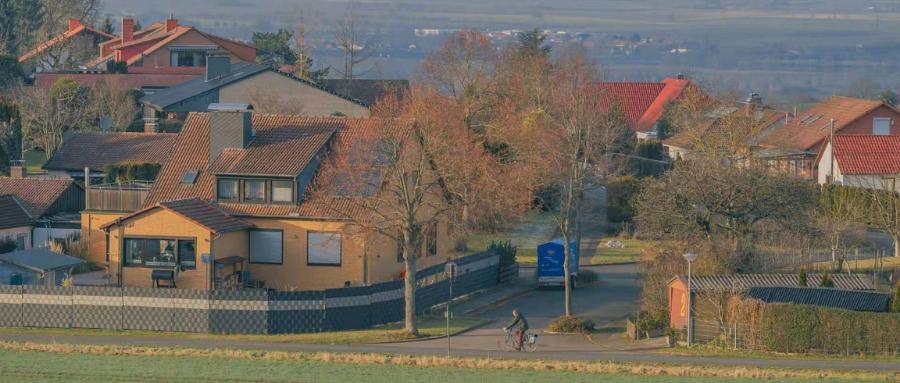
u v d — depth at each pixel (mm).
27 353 157000
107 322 177625
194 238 192875
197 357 155750
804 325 163875
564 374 146375
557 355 163125
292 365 150125
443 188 192125
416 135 185500
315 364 151125
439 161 186250
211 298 175625
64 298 178500
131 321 177125
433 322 189625
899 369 152500
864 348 163000
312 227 199000
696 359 159625
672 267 188750
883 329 162625
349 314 180625
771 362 157500
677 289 175875
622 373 147750
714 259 191625
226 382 139625
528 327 174750
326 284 199375
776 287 172375
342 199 197625
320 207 199750
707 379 144125
